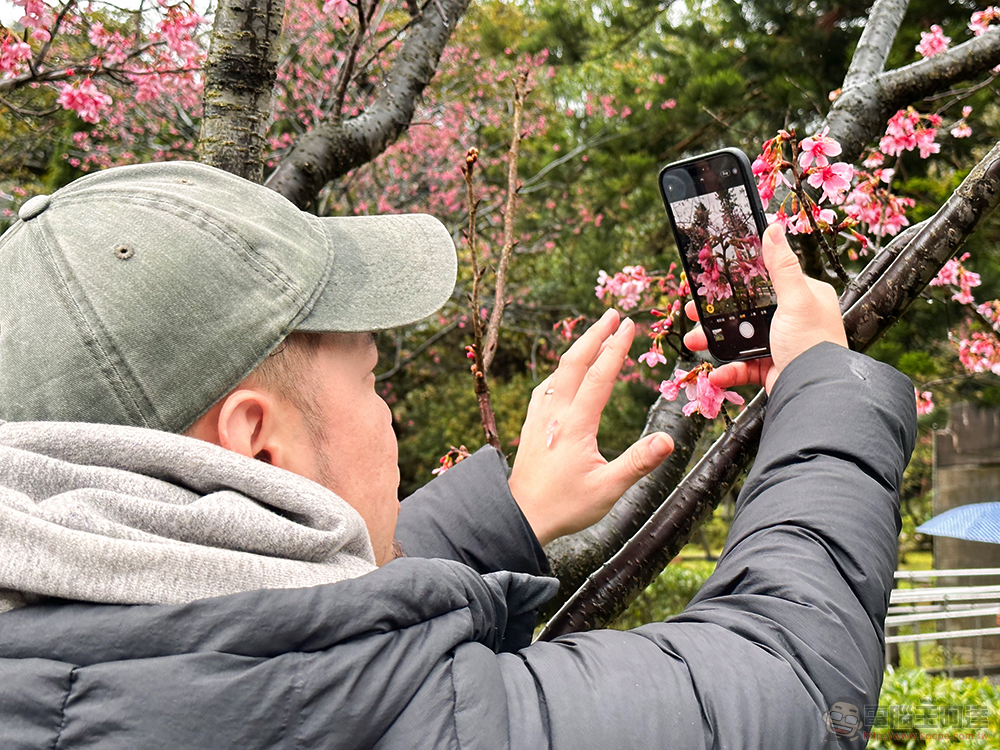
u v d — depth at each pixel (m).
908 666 6.39
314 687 0.53
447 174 8.22
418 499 0.98
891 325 1.20
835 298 0.89
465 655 0.59
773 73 7.50
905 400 0.77
